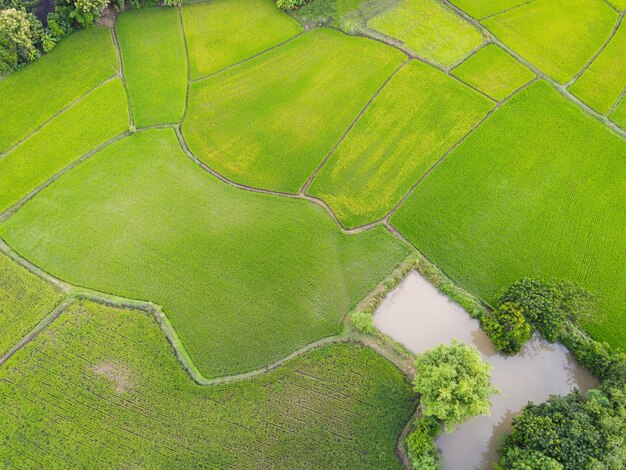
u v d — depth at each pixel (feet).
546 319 119.14
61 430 117.50
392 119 167.53
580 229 143.64
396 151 160.25
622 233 143.02
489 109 169.58
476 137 162.50
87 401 120.88
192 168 157.79
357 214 147.64
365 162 158.20
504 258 138.72
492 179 153.38
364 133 164.45
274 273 137.59
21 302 134.00
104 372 124.36
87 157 160.15
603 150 159.74
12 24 165.27
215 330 129.70
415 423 112.47
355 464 112.68
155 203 150.61
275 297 134.00
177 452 114.73
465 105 170.40
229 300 133.80
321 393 120.88
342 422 117.19
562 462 97.25
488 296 132.77
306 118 168.35
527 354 126.11
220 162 159.02
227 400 120.37
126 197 151.74
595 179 153.38
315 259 139.85
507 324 119.65
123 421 118.42
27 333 129.70
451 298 132.57
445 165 156.46
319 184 153.99
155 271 138.41
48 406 120.26
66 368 124.98
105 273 138.31
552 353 126.00
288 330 129.18
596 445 97.91
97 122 167.02
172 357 126.11
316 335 128.36
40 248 142.72
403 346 126.72
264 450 114.42
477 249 140.26
